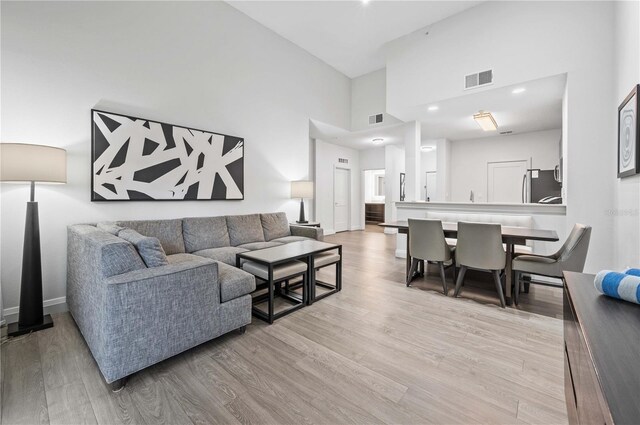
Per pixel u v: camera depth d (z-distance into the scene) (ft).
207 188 12.23
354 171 28.32
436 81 13.28
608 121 9.54
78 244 7.17
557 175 16.14
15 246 7.92
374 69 19.27
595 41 9.68
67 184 8.71
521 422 4.50
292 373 5.74
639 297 3.07
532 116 16.06
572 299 3.38
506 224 12.53
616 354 2.29
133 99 10.07
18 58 7.82
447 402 4.94
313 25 14.21
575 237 8.47
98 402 4.93
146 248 6.07
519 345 6.76
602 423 1.92
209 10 12.25
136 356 5.37
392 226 11.87
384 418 4.60
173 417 4.61
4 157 6.51
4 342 6.79
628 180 8.14
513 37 11.16
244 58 13.66
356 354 6.40
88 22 9.02
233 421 4.54
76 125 8.82
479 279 12.01
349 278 12.28
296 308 8.84
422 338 7.11
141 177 10.23
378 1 12.17
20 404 4.86
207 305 6.46
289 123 16.05
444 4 12.09
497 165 21.99
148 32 10.43
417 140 16.99
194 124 11.84
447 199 23.15
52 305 8.45
